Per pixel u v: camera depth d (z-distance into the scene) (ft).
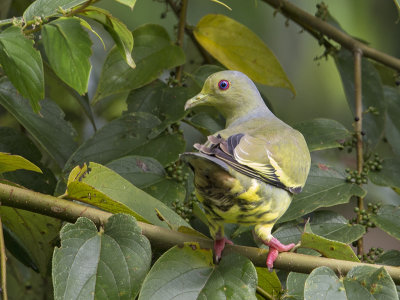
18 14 36.50
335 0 41.63
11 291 32.45
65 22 22.88
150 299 20.57
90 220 21.76
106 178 23.40
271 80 33.58
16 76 22.81
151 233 22.62
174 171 28.19
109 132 28.91
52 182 28.81
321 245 22.85
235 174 21.47
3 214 25.98
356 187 28.04
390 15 42.98
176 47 31.63
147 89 31.12
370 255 26.68
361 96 33.27
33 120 28.48
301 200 27.32
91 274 20.80
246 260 21.88
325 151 39.99
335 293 20.93
